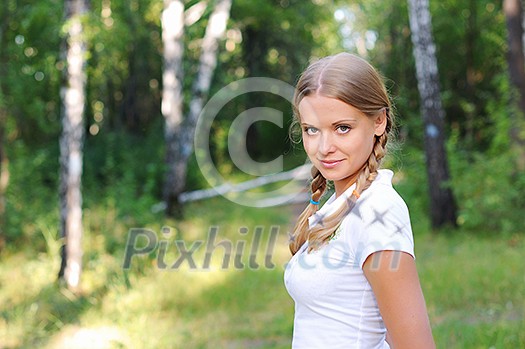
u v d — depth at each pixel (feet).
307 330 6.01
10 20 36.83
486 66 67.77
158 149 56.75
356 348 5.79
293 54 77.00
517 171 38.11
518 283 23.98
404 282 5.43
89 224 34.83
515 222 36.11
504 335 17.75
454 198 38.83
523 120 38.37
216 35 42.70
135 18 48.01
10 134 44.04
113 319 23.32
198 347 20.20
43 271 28.78
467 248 32.27
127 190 37.99
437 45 69.00
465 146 52.06
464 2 64.69
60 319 24.25
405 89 62.18
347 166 5.89
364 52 80.94
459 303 22.70
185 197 48.75
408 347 5.37
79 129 28.37
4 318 23.80
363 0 77.97
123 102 71.05
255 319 23.27
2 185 35.42
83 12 27.71
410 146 48.65
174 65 41.70
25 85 40.81
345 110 5.75
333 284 5.81
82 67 28.25
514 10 39.81
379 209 5.65
